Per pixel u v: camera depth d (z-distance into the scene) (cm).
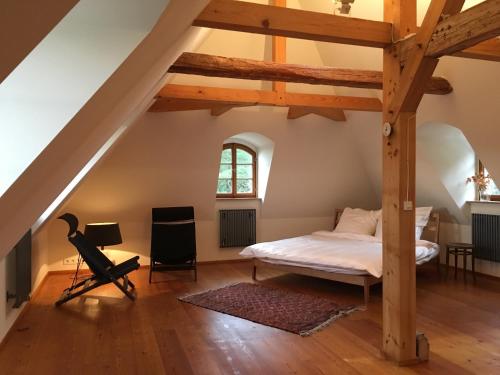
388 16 309
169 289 521
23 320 401
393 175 303
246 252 565
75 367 299
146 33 140
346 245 563
